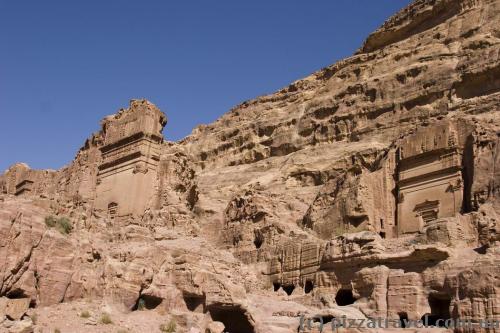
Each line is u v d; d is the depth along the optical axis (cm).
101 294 3406
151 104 5456
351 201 5584
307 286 4884
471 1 8531
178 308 3656
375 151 7150
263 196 6319
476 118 5384
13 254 3058
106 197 5297
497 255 3591
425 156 5481
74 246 3425
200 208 6519
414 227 5306
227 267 3950
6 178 7700
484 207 4341
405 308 3862
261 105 11412
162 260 3762
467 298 3497
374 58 9538
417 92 7869
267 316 3859
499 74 6969
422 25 9288
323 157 8175
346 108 8894
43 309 3097
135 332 3122
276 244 5547
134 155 5228
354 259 4344
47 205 3634
